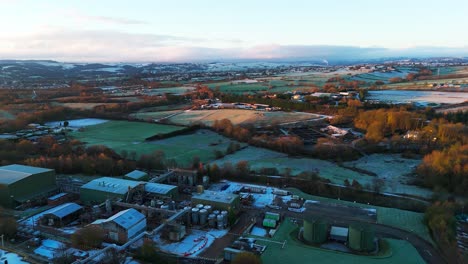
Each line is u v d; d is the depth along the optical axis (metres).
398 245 72.44
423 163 116.62
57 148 136.62
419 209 89.81
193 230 79.44
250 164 127.62
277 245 72.44
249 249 70.38
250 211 89.19
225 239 75.31
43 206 92.56
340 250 71.12
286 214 87.06
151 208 83.62
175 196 96.12
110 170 116.19
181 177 108.12
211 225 80.69
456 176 102.94
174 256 68.00
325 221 78.44
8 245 71.88
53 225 81.50
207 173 112.56
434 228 75.75
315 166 126.31
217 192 91.38
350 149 139.88
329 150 138.62
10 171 98.12
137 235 76.06
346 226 80.31
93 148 137.38
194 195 89.31
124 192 90.94
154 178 106.25
